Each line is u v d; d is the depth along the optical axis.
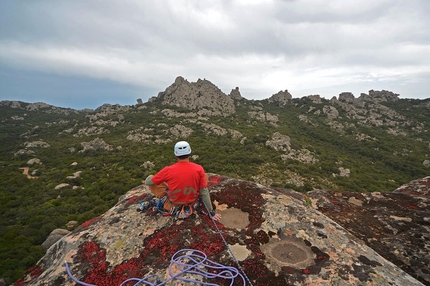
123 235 3.27
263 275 2.58
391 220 5.07
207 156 56.38
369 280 2.48
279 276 2.56
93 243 3.15
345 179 46.38
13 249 21.56
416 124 98.44
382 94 142.88
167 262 2.78
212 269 2.64
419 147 75.00
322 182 43.12
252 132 85.75
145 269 2.69
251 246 3.04
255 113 121.12
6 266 19.34
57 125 110.94
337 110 116.81
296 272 2.63
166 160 55.66
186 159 3.37
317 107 120.81
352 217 5.30
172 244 3.05
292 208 3.92
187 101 127.44
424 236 4.39
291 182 41.62
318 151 66.44
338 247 3.07
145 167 51.06
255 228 3.45
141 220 3.55
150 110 120.81
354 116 110.44
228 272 2.59
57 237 23.16
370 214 5.44
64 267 2.80
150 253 2.94
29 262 19.92
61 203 34.31
